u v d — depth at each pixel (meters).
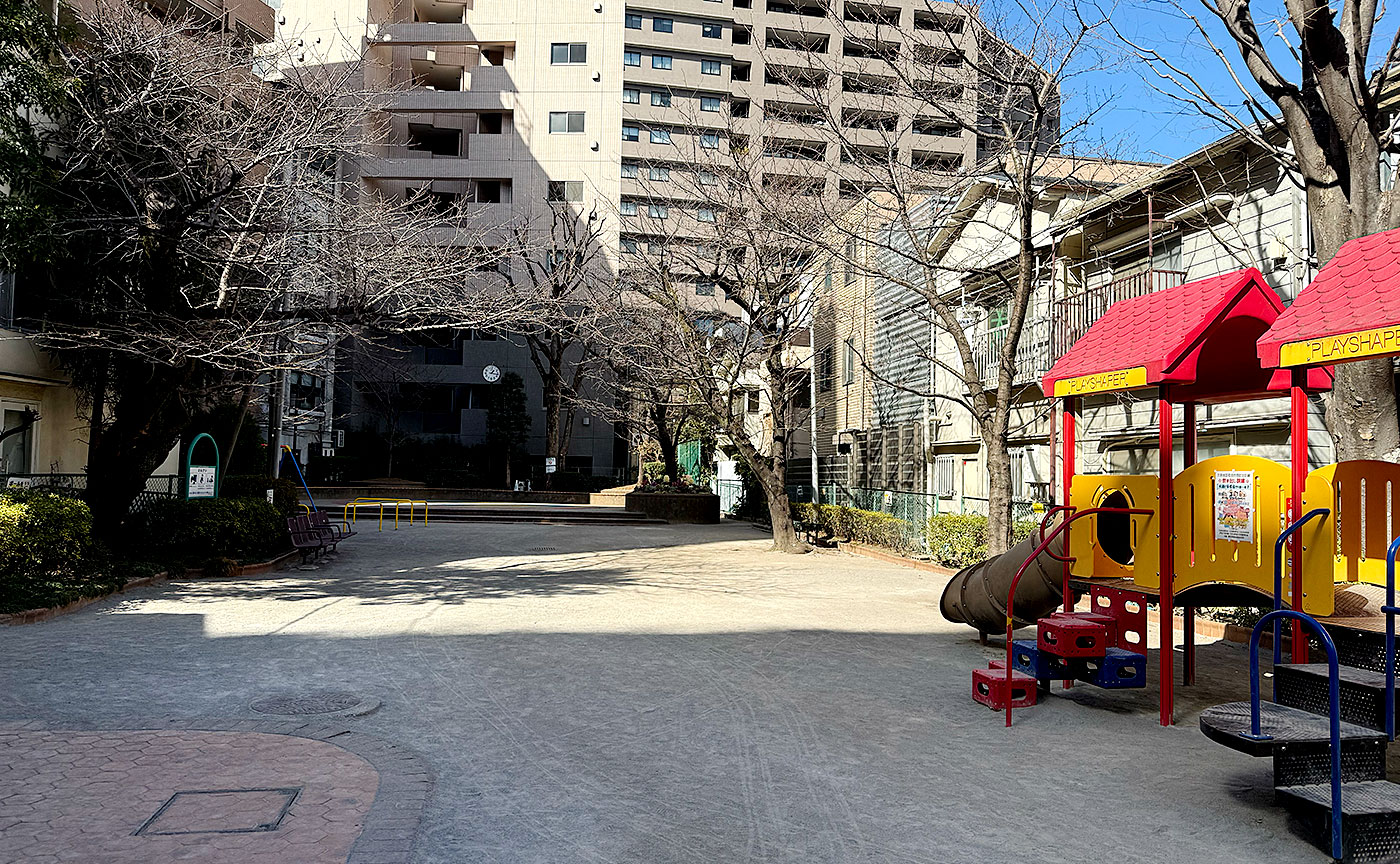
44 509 11.77
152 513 15.45
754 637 10.20
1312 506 6.07
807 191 23.91
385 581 14.98
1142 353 7.20
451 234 36.06
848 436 29.06
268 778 5.05
